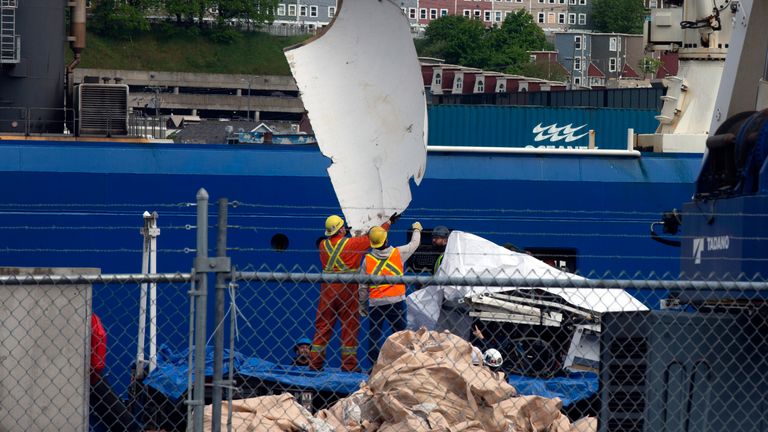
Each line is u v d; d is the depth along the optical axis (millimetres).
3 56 42406
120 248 37969
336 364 33719
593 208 40625
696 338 22266
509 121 51406
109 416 26359
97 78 44062
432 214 39531
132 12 172375
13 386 22469
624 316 22719
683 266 25609
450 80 146375
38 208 38062
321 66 34406
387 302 30312
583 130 51750
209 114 174375
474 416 23000
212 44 179375
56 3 43250
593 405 27297
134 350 34812
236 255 38031
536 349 30266
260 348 36656
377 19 34500
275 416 23359
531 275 31297
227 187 38781
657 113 51719
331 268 30250
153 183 38531
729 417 22234
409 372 23484
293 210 38750
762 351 22328
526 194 40156
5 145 38469
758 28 28500
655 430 22328
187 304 37094
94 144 38844
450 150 40156
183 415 26047
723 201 23906
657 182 40938
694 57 43500
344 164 34531
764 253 22562
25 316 22484
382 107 34688
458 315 30969
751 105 28828
